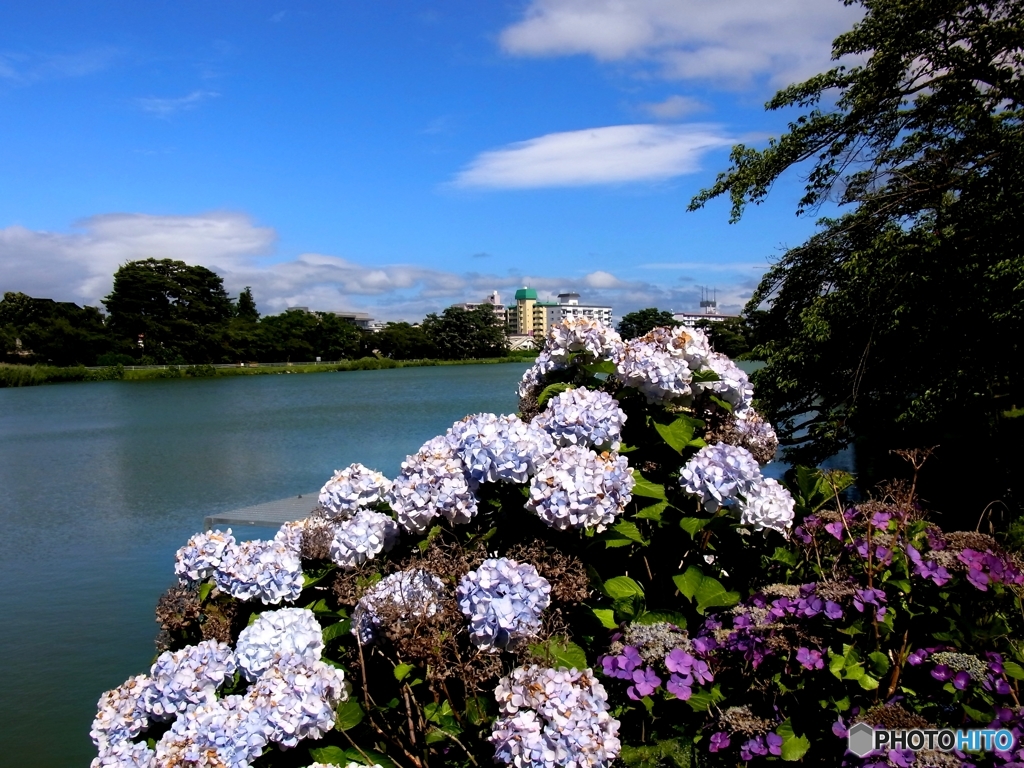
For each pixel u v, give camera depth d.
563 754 1.97
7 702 5.16
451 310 99.50
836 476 3.42
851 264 8.93
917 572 2.45
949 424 9.02
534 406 3.66
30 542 10.07
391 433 23.17
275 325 87.19
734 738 2.27
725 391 3.42
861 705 2.24
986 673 2.16
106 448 21.39
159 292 76.38
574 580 2.50
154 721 2.55
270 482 14.94
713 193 10.79
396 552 2.94
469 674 2.24
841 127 10.35
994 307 8.12
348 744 2.53
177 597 3.04
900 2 9.61
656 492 2.87
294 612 2.68
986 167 9.22
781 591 2.47
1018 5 9.34
